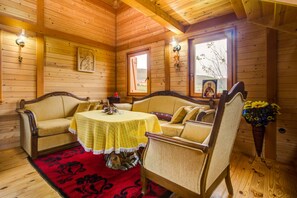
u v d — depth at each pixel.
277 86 2.43
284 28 2.15
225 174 1.60
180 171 1.32
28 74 3.13
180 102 3.30
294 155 2.30
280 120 2.41
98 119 1.89
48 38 3.42
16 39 2.97
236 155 2.63
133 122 1.86
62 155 2.59
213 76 3.16
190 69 3.42
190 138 1.87
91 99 4.19
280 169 2.16
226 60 2.99
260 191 1.68
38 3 3.24
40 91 3.27
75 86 3.87
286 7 1.68
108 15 4.56
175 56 3.58
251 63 2.67
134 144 1.83
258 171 2.11
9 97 2.92
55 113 3.29
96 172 2.04
